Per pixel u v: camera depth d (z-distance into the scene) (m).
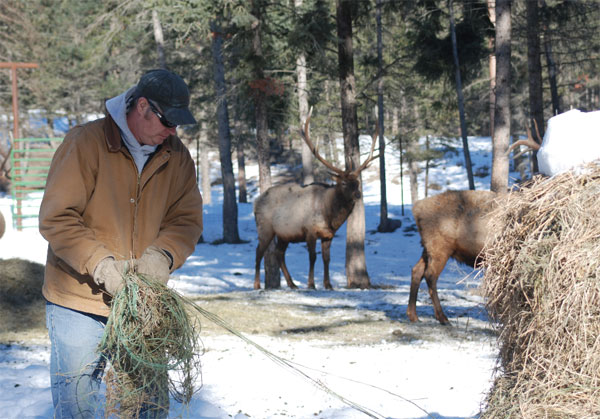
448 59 19.44
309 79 19.64
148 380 2.43
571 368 2.28
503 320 2.69
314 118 28.16
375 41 26.70
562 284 2.31
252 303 10.64
